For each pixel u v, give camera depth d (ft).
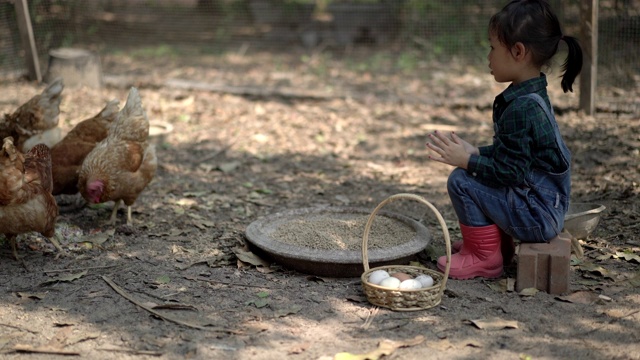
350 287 13.03
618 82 27.81
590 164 20.57
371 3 39.60
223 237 15.57
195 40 40.91
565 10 32.07
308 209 15.67
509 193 12.64
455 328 11.38
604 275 13.25
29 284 13.12
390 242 13.94
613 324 11.51
